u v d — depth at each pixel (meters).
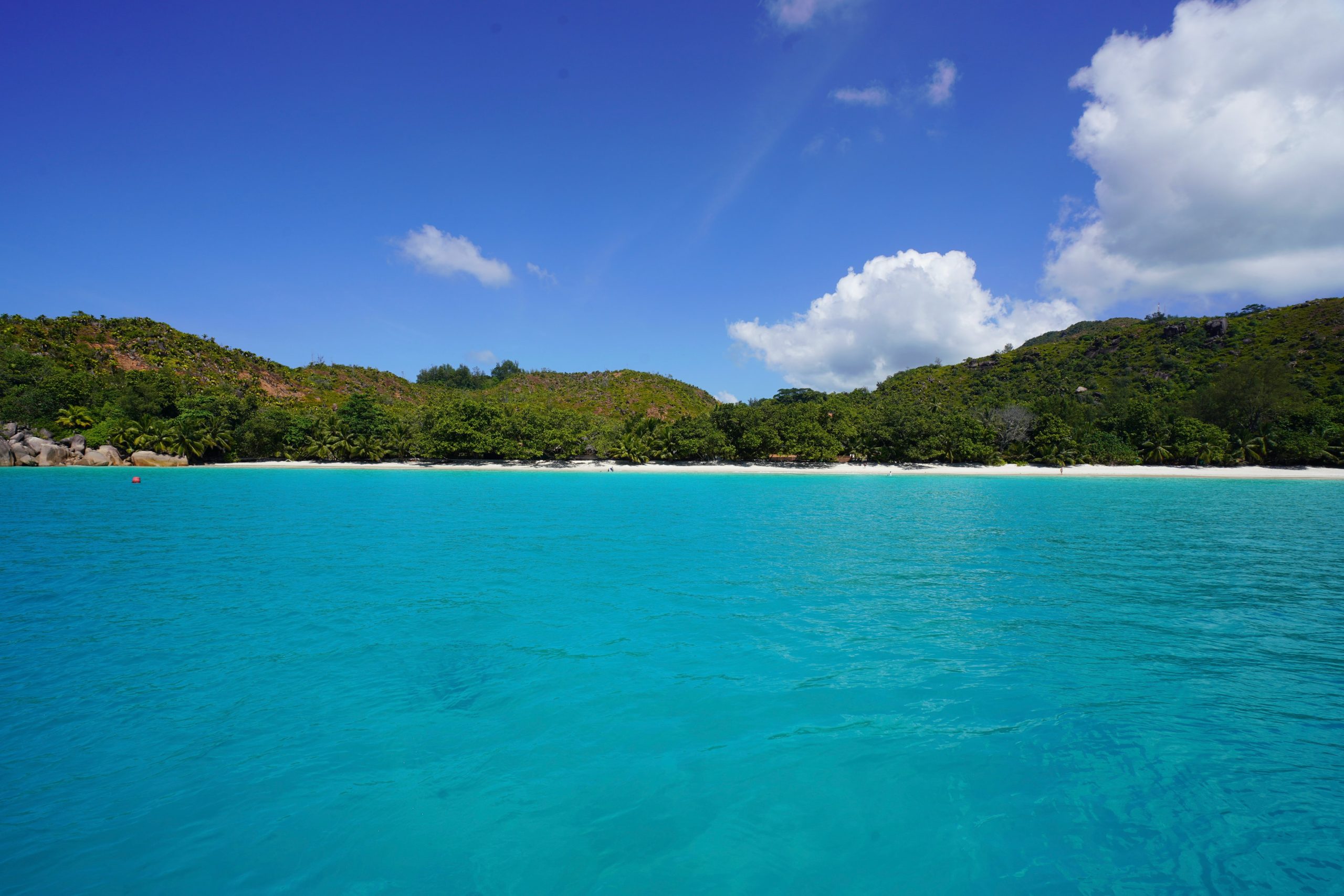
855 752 7.44
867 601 14.30
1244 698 9.09
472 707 8.62
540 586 15.55
